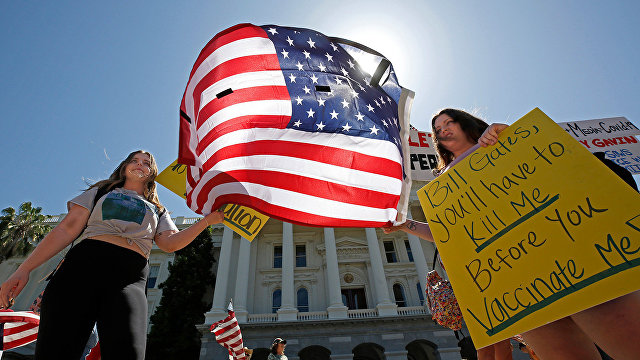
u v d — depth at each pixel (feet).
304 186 9.52
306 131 10.48
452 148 8.82
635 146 13.48
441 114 9.31
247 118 10.44
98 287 6.44
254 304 87.97
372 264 89.40
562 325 5.37
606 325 4.42
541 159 6.05
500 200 6.24
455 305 9.64
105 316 6.20
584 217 5.07
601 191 5.08
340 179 9.94
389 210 9.95
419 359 92.53
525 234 5.62
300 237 101.55
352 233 101.76
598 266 4.62
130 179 8.97
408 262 93.97
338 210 9.43
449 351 74.49
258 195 9.02
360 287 91.25
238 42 11.88
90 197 7.86
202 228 8.60
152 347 75.82
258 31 12.09
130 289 6.77
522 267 5.42
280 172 9.55
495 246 5.94
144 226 7.95
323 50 12.27
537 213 5.63
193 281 87.35
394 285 91.50
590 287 4.55
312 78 11.51
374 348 87.71
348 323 78.48
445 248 6.67
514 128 6.77
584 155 5.57
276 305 88.99
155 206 9.12
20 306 85.92
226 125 10.38
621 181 4.98
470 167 7.08
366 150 10.68
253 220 8.86
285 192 9.27
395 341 76.59
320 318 81.20
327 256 90.53
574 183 5.42
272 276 93.15
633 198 4.75
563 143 5.92
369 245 92.58
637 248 4.40
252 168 9.48
